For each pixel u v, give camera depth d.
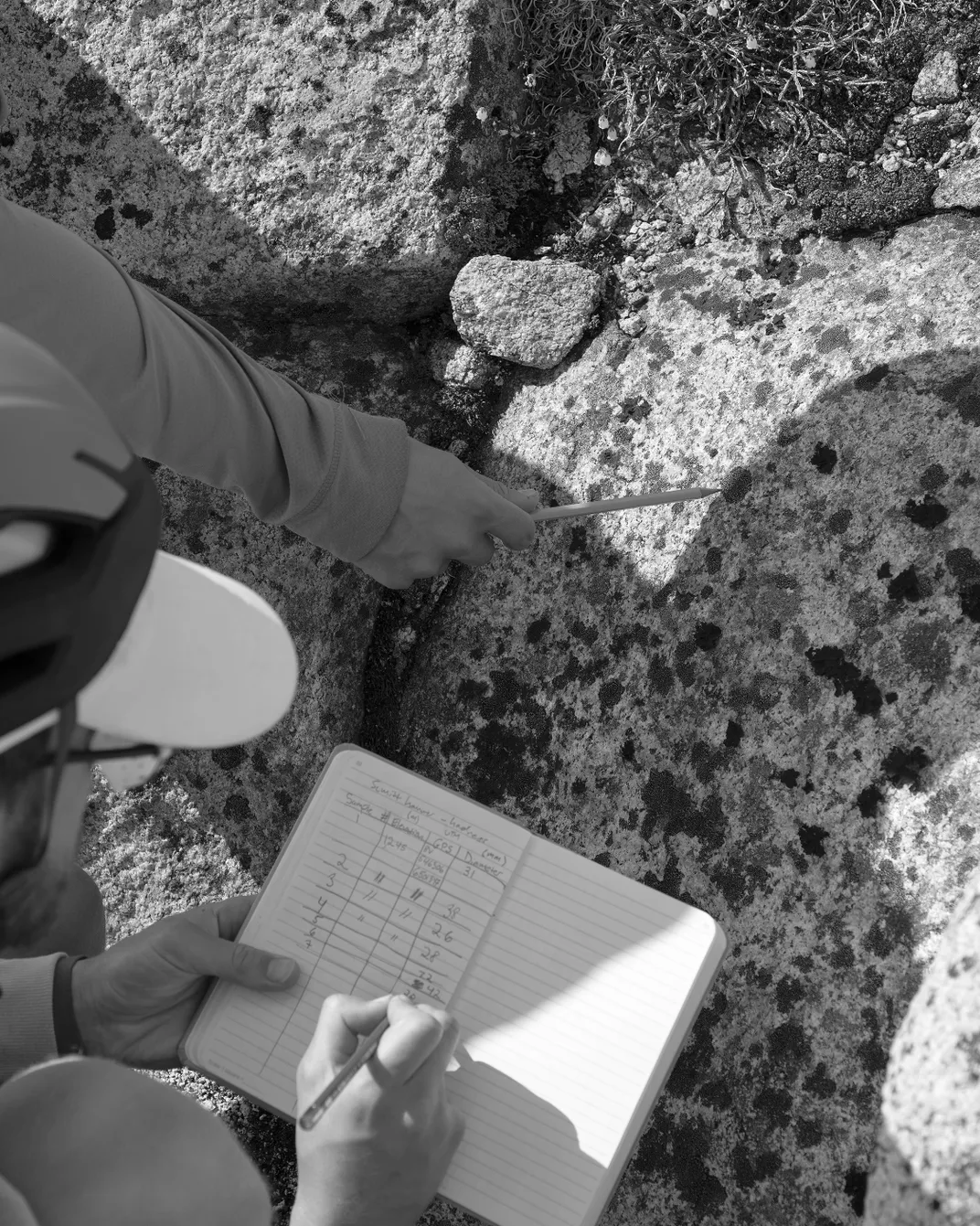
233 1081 1.22
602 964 1.19
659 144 1.79
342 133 1.83
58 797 0.78
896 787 1.33
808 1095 1.30
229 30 1.87
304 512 1.47
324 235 1.84
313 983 1.23
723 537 1.56
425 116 1.80
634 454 1.69
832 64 1.70
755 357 1.62
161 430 1.38
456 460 1.54
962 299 1.49
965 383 1.43
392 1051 1.05
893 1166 1.03
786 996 1.35
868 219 1.62
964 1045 1.01
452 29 1.79
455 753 1.72
